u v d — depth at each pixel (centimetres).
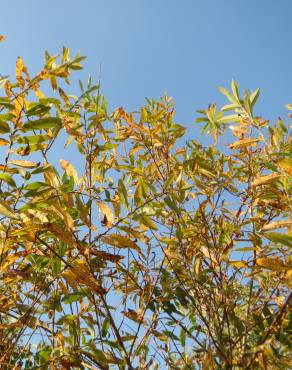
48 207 114
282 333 110
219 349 113
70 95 144
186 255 134
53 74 123
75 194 115
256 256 128
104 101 153
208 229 137
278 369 115
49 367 117
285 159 119
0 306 121
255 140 137
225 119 142
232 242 129
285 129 139
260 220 137
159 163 151
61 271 114
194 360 127
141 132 151
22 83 122
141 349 125
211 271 131
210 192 144
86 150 136
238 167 152
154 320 126
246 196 140
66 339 120
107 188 128
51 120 118
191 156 156
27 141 116
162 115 155
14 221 114
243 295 135
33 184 111
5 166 115
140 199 120
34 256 126
